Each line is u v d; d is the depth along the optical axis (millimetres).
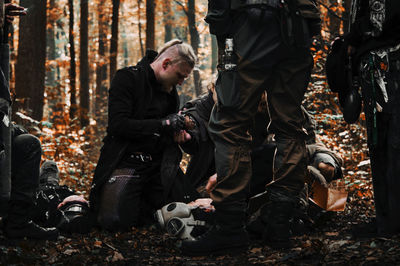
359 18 3025
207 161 4289
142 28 27109
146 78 4109
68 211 3846
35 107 9828
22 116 6902
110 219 3895
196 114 4285
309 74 3139
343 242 2732
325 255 2551
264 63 2957
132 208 3975
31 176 3244
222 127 3033
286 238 3029
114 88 4051
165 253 3223
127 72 4078
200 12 22922
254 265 2650
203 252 3027
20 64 9547
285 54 2990
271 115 3111
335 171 3996
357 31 2982
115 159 4008
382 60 2869
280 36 2951
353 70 3141
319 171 3854
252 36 2949
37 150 3279
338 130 6645
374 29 2883
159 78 4160
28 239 3246
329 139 6285
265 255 2898
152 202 4191
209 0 3018
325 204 3711
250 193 3779
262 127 3924
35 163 3262
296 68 3062
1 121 2873
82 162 8117
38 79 9820
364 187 5227
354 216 4160
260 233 3436
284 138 3072
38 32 9703
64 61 17844
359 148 6180
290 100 3068
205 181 4367
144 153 4109
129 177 4004
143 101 4098
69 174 6809
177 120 4020
